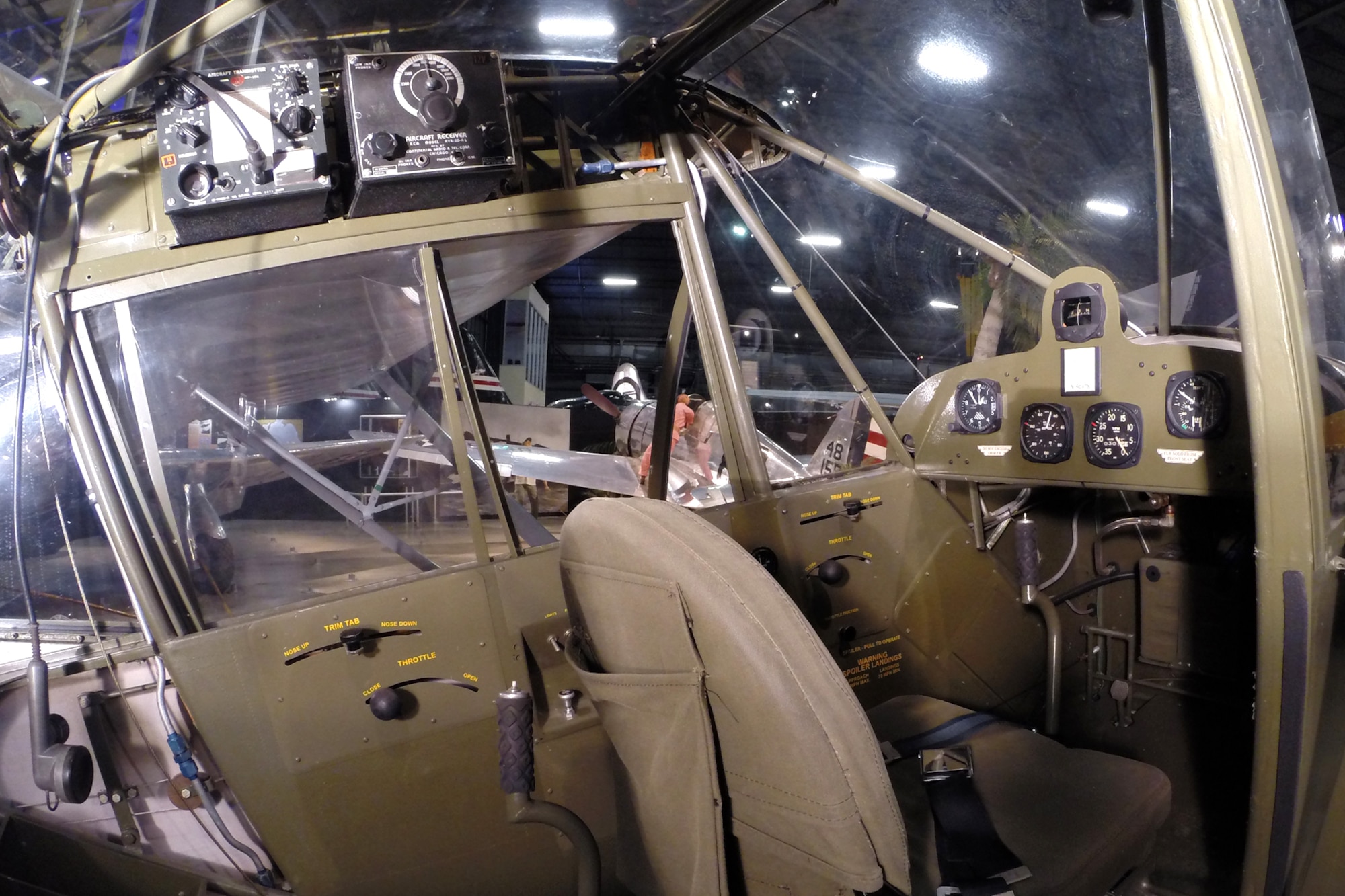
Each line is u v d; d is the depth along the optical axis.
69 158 1.54
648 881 1.27
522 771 1.25
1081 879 1.31
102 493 1.51
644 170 2.13
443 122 1.60
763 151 2.59
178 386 1.69
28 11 1.56
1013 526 2.43
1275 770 1.38
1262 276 1.27
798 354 4.77
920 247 3.35
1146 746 2.38
